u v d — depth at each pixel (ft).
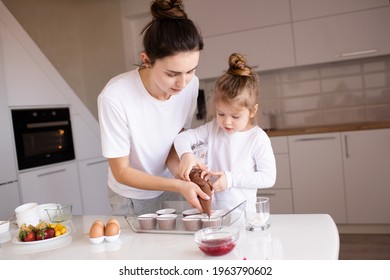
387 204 10.52
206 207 3.98
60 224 4.52
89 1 13.74
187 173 4.42
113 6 13.35
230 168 5.13
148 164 5.24
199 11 12.61
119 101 4.57
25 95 9.80
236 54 5.11
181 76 3.99
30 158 9.77
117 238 4.02
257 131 5.13
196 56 3.94
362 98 12.15
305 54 11.60
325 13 11.26
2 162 9.01
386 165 10.45
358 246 9.90
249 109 4.95
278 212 11.51
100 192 12.04
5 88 9.25
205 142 5.46
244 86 4.81
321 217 4.19
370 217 10.69
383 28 10.80
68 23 13.83
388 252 9.26
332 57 11.35
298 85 12.79
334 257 3.14
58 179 10.50
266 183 4.81
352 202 10.81
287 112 12.99
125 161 4.73
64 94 11.05
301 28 11.55
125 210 5.48
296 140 11.15
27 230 4.37
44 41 12.96
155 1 4.09
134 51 13.53
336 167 10.87
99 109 4.62
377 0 10.75
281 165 11.37
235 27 12.25
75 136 11.28
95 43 13.85
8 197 9.09
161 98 4.84
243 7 12.10
